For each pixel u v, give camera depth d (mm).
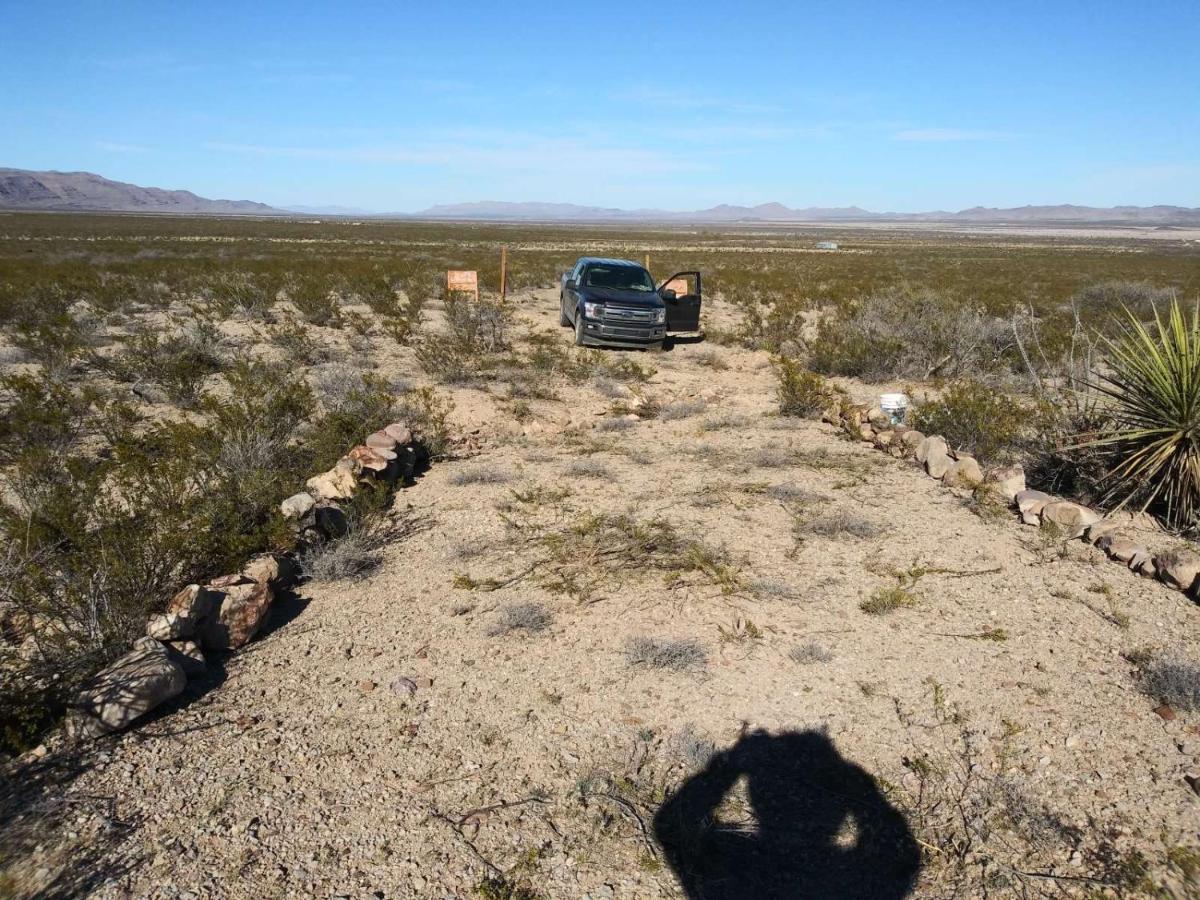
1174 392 6480
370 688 4137
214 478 6473
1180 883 2910
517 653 4508
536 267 39812
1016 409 8914
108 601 4348
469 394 11477
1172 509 6734
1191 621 4891
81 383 11719
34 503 5867
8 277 25828
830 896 2910
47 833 3076
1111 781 3451
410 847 3070
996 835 3176
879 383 13406
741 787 3451
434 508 6828
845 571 5578
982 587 5348
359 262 39531
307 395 8750
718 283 33000
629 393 11844
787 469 8031
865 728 3842
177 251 49094
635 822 3230
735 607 5039
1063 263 59656
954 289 29969
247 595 4617
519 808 3297
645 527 6336
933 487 7477
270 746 3656
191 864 2945
